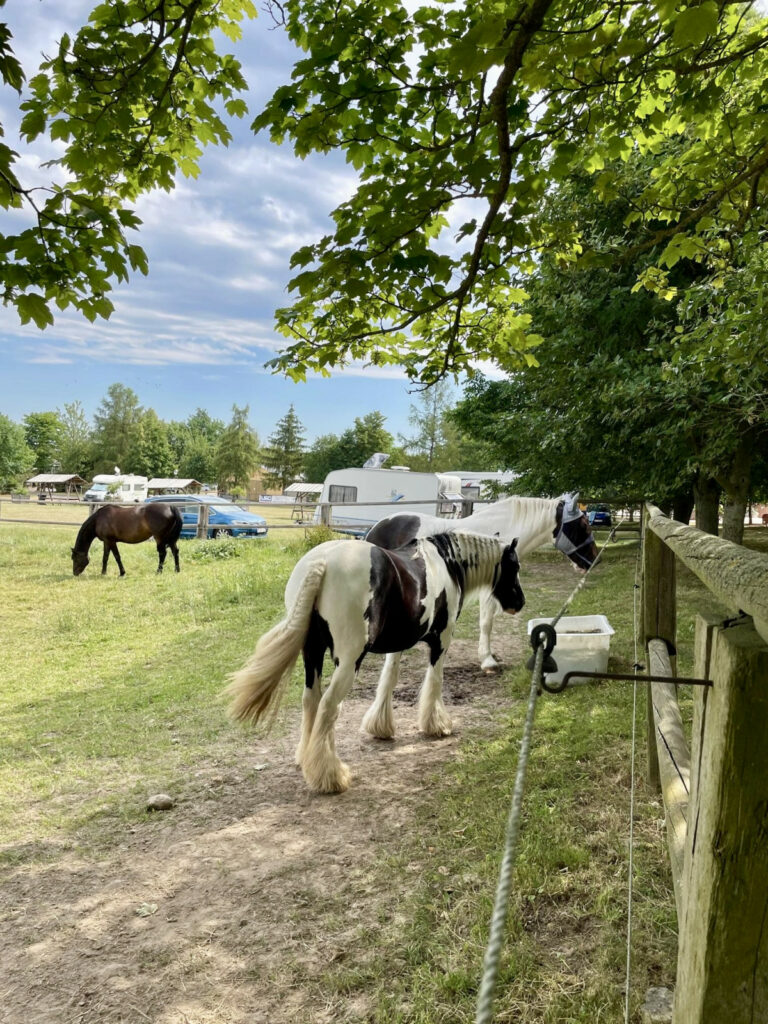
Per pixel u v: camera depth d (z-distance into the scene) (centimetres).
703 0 180
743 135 325
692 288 423
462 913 255
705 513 969
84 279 235
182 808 355
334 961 236
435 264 251
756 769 80
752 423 589
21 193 208
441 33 226
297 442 7150
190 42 265
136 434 7819
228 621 784
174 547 1131
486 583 458
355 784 375
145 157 272
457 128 248
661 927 236
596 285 859
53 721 497
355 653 359
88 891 283
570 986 215
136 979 231
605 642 511
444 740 435
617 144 292
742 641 82
